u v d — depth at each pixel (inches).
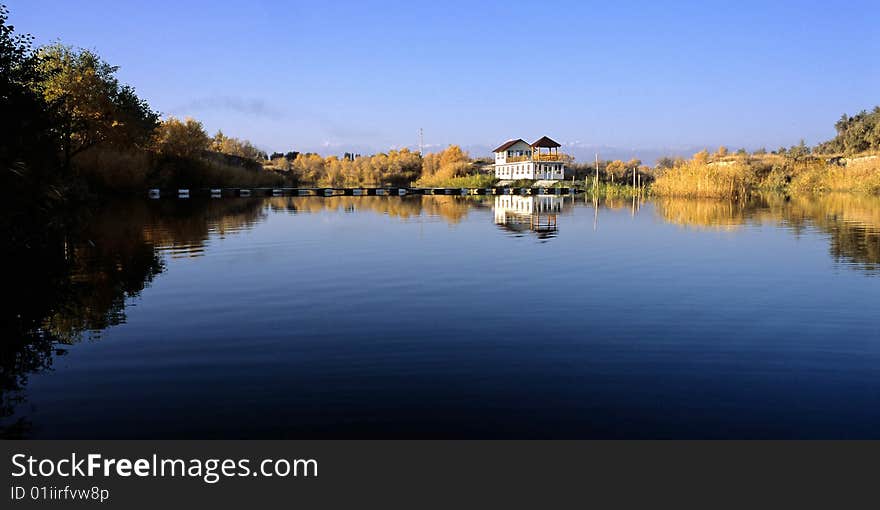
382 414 254.2
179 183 2400.3
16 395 273.7
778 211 1417.3
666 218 1259.8
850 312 428.5
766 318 412.2
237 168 3038.9
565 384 287.7
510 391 278.8
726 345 351.3
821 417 253.1
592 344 351.9
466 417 251.9
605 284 530.6
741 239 866.1
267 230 1015.0
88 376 297.6
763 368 311.7
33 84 786.2
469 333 374.0
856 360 324.2
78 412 255.8
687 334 373.4
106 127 1893.5
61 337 364.2
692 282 540.1
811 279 553.6
